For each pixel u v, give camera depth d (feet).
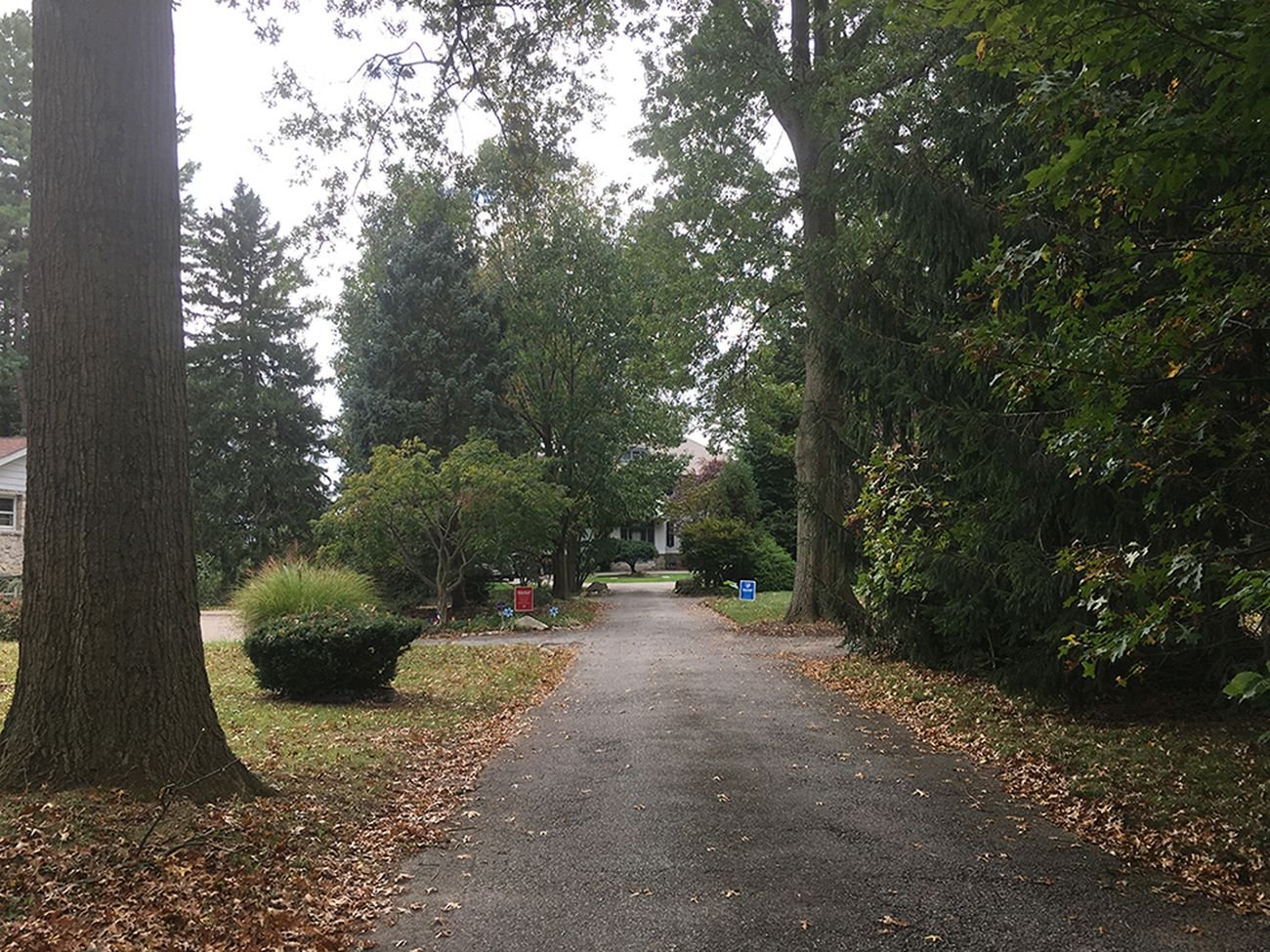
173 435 18.72
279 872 15.43
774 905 14.46
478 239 83.25
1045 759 24.17
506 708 34.35
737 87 56.03
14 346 114.32
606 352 100.01
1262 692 10.54
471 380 85.35
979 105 29.48
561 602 91.35
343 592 51.11
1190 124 11.65
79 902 13.32
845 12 51.01
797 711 32.73
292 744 25.70
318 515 124.98
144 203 18.43
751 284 63.31
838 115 42.47
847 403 40.88
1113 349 14.24
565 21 33.78
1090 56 11.85
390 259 87.61
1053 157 13.93
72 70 18.01
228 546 118.42
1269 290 13.44
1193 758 23.32
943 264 31.07
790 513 144.36
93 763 17.35
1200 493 19.03
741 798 21.04
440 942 13.15
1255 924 13.61
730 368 70.64
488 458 70.54
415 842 17.85
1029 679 29.71
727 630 65.82
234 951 12.60
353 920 13.98
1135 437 15.37
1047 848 17.30
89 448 17.74
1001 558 28.91
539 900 14.76
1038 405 25.61
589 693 37.68
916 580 31.37
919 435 31.17
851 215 45.37
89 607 17.60
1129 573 14.67
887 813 19.72
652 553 182.80
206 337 127.44
